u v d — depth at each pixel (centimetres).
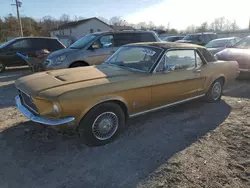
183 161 278
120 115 328
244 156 291
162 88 372
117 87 309
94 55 690
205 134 353
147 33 806
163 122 400
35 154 292
